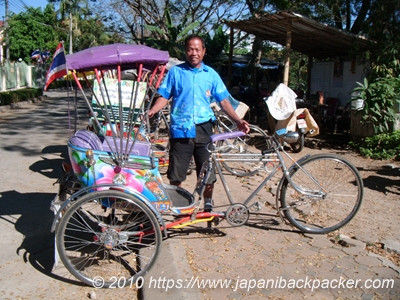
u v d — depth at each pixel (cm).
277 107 748
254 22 944
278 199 400
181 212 345
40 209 462
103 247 345
